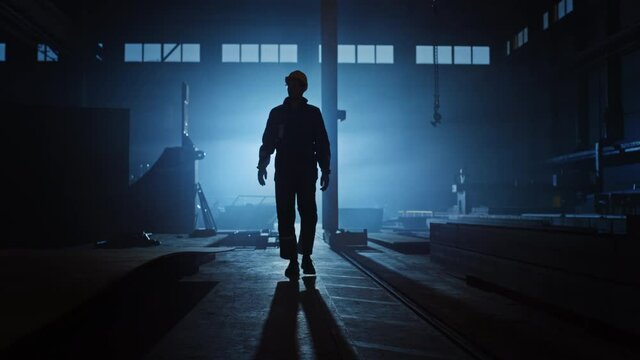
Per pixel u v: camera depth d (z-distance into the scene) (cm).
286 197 382
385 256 602
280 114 381
